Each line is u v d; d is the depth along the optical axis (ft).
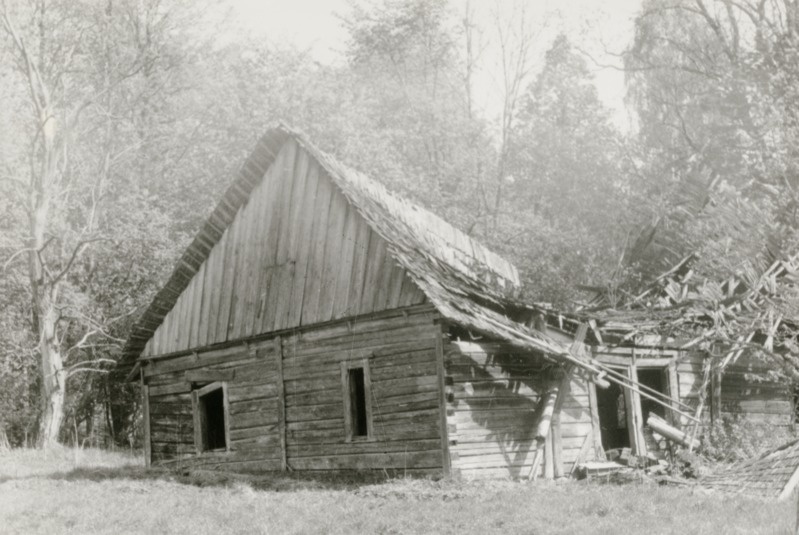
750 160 92.63
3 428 107.96
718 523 33.86
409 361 54.49
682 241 88.74
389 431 55.16
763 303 65.10
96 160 114.93
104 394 116.88
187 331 69.31
